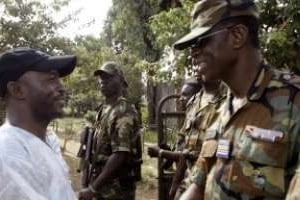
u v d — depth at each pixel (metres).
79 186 8.22
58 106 2.03
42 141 1.97
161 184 4.54
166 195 4.52
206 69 1.89
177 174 3.93
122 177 3.90
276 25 4.59
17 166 1.79
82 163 4.23
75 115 20.75
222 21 1.84
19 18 13.56
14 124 1.95
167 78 6.20
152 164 11.40
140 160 4.05
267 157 1.76
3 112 9.12
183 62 5.40
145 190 8.88
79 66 17.50
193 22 1.92
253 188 1.78
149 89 20.09
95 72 4.05
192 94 4.39
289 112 1.76
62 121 20.14
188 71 5.51
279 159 1.74
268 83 1.84
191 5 5.38
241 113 1.89
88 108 19.98
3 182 1.75
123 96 4.06
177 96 4.84
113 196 3.85
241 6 1.84
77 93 19.25
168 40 5.61
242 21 1.84
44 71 1.98
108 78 3.98
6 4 13.28
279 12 4.45
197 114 3.57
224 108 2.07
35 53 2.00
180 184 3.73
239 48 1.86
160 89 19.33
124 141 3.82
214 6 1.85
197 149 3.55
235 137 1.88
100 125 4.02
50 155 1.95
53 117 2.03
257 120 1.81
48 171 1.87
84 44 17.81
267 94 1.82
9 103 1.98
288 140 1.74
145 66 6.62
